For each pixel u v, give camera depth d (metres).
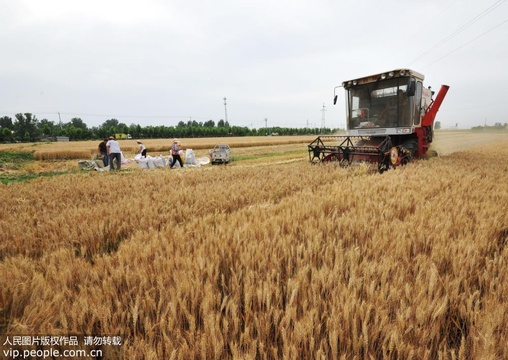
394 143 12.41
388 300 2.07
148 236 3.59
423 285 2.21
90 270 2.64
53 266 2.63
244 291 2.23
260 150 38.03
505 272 2.51
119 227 4.20
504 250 2.96
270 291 2.14
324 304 2.03
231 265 2.73
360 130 12.23
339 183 7.02
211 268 2.46
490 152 20.58
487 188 6.38
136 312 1.88
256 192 6.63
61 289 2.39
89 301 2.11
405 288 2.13
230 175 9.95
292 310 1.88
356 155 11.17
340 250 2.78
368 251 2.92
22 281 2.45
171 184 8.42
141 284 2.32
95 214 4.81
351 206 4.90
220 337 1.72
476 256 2.81
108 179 9.73
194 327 1.79
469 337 1.85
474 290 2.41
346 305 1.84
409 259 2.85
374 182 6.80
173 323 1.88
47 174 15.70
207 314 1.90
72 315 1.90
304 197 5.43
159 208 5.35
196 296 2.11
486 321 1.80
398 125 11.25
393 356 1.70
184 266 2.60
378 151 9.77
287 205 4.88
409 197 5.14
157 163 18.31
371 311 1.97
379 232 3.33
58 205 6.04
